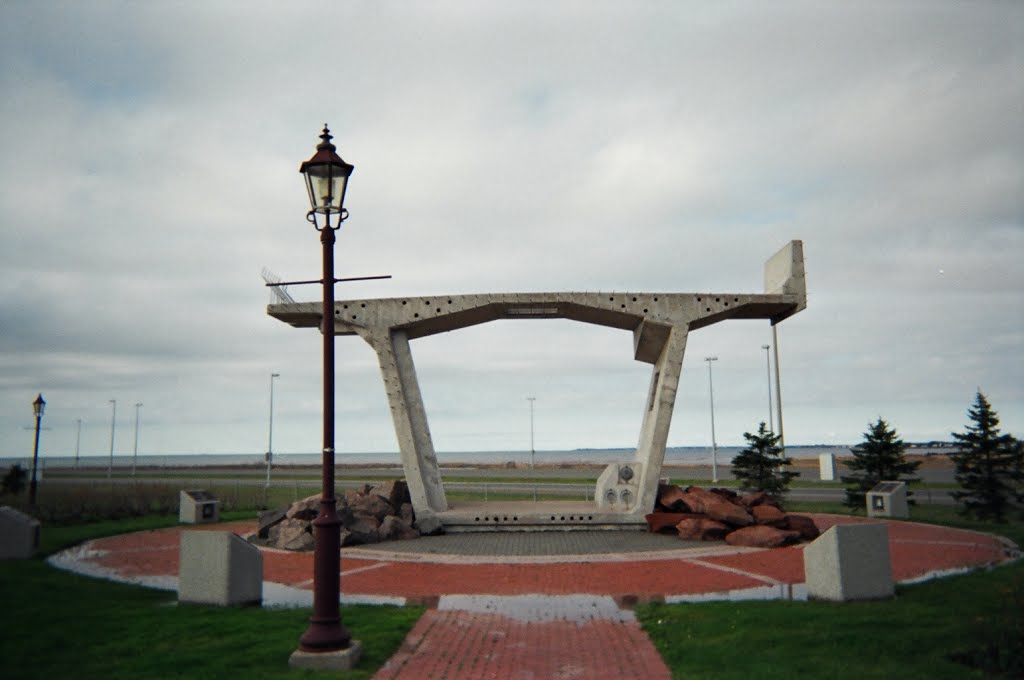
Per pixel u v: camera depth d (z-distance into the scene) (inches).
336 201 367.2
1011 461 975.0
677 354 926.4
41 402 1120.2
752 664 327.0
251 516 1099.3
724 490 960.3
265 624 398.6
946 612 414.3
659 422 925.2
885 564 465.7
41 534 827.4
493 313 974.4
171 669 315.3
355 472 3051.2
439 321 970.1
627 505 932.6
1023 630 351.6
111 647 349.7
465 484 1902.1
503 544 796.0
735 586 536.1
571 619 431.2
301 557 700.7
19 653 337.4
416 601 486.9
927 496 1433.3
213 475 2716.5
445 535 885.2
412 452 917.8
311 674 313.3
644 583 553.0
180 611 433.7
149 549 740.7
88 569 610.2
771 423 2191.2
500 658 348.8
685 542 798.5
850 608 429.7
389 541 826.2
